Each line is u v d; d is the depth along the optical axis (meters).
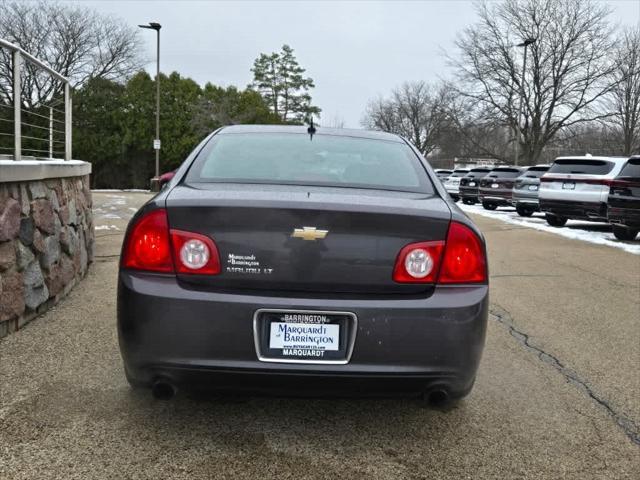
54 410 3.06
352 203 2.59
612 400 3.52
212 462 2.64
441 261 2.62
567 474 2.67
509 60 43.00
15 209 4.20
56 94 7.78
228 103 42.88
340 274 2.54
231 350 2.50
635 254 9.73
